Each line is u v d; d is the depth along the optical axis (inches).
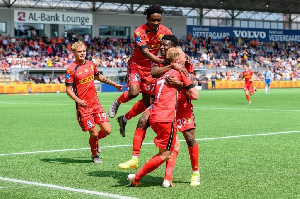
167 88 211.3
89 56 2009.1
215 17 2459.4
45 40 1991.9
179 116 218.2
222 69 2202.3
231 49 2393.0
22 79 1784.0
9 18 1959.9
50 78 1859.0
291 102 973.2
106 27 2191.2
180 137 405.7
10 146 361.4
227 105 885.8
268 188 209.6
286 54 2519.7
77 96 279.3
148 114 226.4
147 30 266.1
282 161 281.3
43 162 286.0
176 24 2317.9
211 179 230.8
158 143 209.9
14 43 1920.5
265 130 456.4
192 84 209.0
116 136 423.8
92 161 288.5
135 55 276.1
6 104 972.6
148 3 2185.0
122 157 304.0
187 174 244.8
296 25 2677.2
